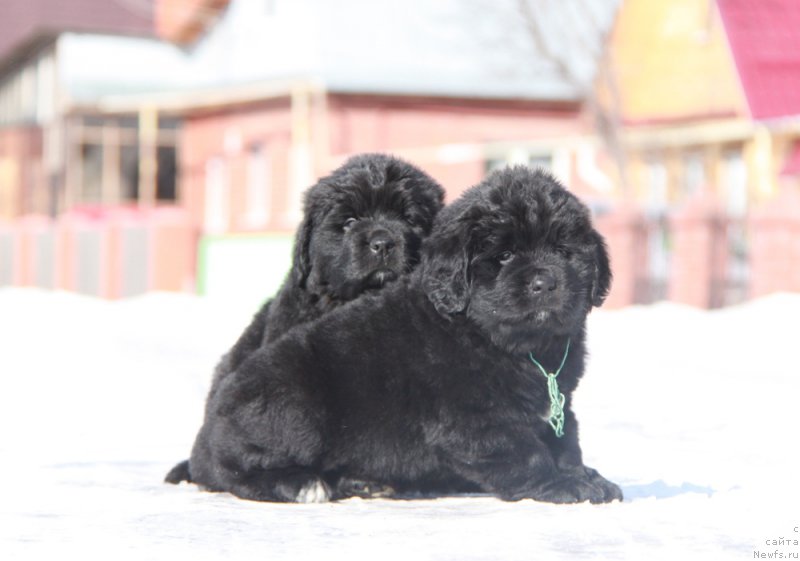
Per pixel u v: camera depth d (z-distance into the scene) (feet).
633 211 62.59
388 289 17.38
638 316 53.83
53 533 14.65
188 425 27.55
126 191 114.73
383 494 17.33
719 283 60.23
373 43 88.69
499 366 16.25
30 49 123.65
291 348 17.13
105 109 105.29
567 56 85.56
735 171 82.33
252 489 17.13
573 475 16.55
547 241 16.46
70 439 25.44
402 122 89.86
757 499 16.61
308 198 20.43
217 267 83.87
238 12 95.71
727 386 33.09
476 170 87.66
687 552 13.21
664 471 20.10
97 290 87.10
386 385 16.72
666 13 85.61
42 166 120.78
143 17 107.55
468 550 13.29
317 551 13.34
